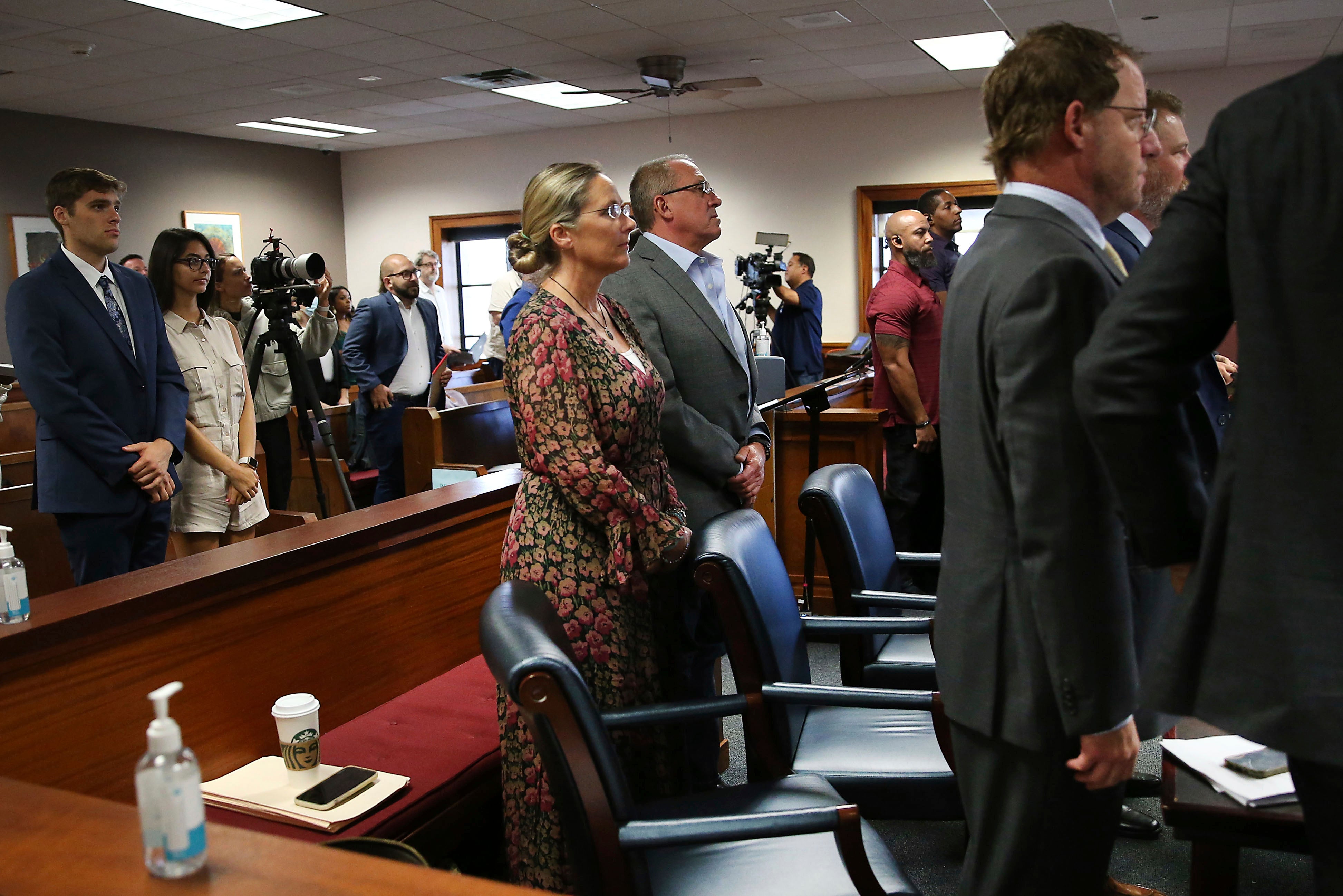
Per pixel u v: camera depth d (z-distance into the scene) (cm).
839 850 154
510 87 857
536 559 184
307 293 376
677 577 216
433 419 412
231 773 192
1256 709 85
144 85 801
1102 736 117
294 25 644
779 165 1001
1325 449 83
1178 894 211
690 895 147
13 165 891
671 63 754
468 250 1182
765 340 715
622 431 188
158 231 1012
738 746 297
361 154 1196
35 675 161
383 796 183
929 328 399
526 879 184
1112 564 116
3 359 893
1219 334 97
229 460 308
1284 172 85
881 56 773
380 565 234
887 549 256
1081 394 102
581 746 128
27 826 100
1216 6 641
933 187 948
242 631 198
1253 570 87
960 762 136
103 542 271
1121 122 123
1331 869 89
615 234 189
